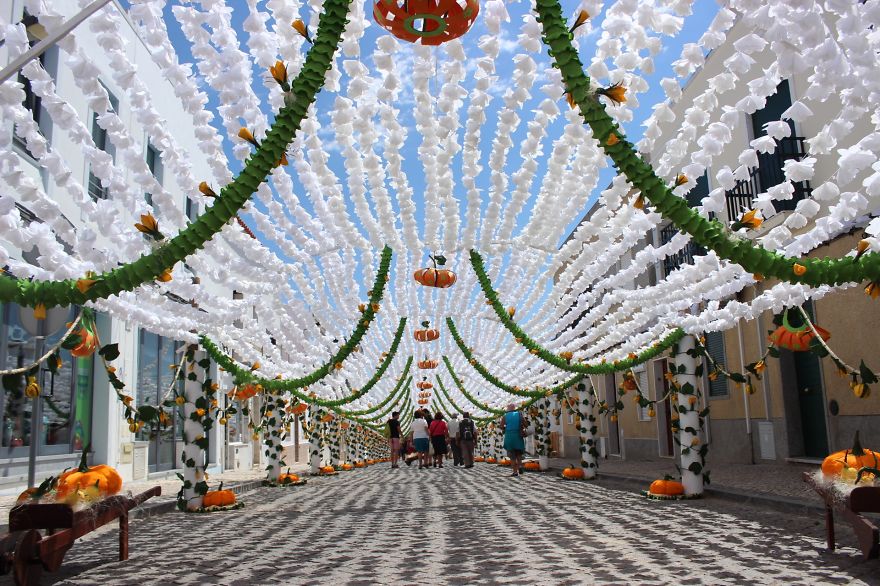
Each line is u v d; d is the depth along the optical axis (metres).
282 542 7.19
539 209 7.87
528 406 20.05
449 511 9.70
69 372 13.34
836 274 4.69
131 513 9.58
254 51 4.31
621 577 4.97
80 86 4.31
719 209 4.60
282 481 15.91
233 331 10.03
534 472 18.80
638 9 4.18
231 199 4.46
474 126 5.98
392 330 16.11
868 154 4.33
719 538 6.59
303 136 6.07
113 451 14.39
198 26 4.24
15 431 11.55
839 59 3.67
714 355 16.91
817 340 7.30
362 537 7.41
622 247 8.12
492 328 15.57
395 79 5.24
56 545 4.97
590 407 15.28
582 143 6.24
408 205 7.52
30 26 10.44
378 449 36.41
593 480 14.84
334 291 10.30
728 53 13.00
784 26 3.69
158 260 4.63
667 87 4.28
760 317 14.62
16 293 4.99
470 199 7.47
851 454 5.48
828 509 5.79
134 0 4.09
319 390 16.20
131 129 14.02
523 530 7.58
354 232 7.93
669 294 8.66
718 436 16.69
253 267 7.81
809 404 13.66
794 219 4.75
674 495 10.21
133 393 15.34
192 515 9.96
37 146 4.73
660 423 20.67
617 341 11.44
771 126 4.36
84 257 4.96
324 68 4.29
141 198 5.22
